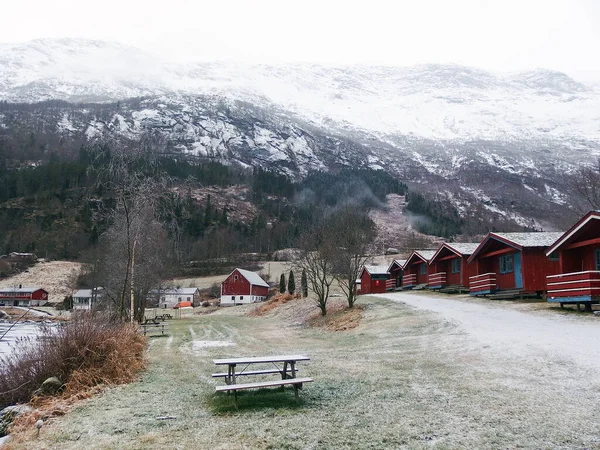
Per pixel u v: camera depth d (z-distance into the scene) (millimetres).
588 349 9531
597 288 14836
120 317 14914
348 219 29328
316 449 5027
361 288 45094
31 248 80562
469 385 7535
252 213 118875
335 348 13867
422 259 34844
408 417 6031
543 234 23375
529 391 6941
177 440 5465
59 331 9594
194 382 9000
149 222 17125
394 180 187875
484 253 25359
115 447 5328
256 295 63438
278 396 7473
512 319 15398
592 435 5137
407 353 11359
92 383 8469
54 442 5641
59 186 101938
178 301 62250
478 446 4957
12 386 8344
